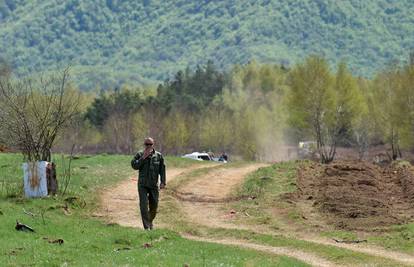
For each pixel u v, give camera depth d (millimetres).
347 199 62031
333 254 42469
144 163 48344
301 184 76500
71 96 100125
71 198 58312
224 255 40719
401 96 168875
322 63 160125
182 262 36438
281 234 50375
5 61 138625
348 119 162750
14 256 37438
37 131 62094
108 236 44969
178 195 68562
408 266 39375
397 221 53281
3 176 70125
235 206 62406
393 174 87500
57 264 35750
